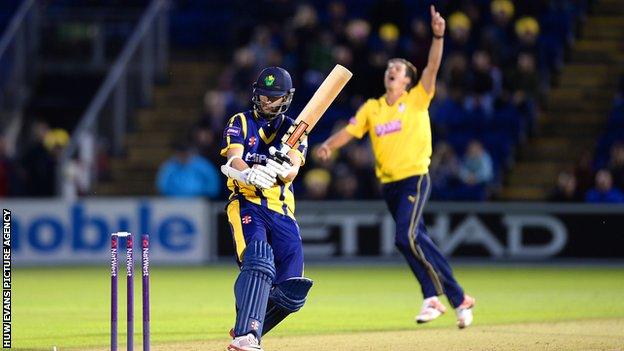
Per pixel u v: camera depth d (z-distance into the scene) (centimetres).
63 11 7544
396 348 2772
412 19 7144
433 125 6562
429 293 3158
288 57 6925
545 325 3297
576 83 7250
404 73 3188
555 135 6988
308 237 6262
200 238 6316
